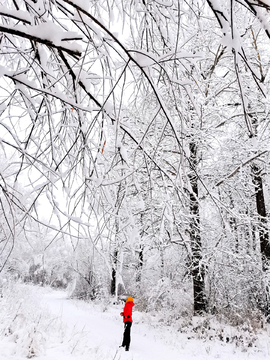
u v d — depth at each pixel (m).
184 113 2.17
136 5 2.15
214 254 8.36
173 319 9.77
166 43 2.22
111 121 2.12
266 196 12.91
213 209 9.30
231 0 1.22
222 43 1.45
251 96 8.95
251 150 8.20
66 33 1.52
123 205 2.08
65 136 2.68
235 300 10.91
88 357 4.58
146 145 2.91
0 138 1.85
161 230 2.11
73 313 11.37
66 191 2.21
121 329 9.16
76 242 2.07
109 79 2.02
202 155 9.59
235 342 7.29
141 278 14.12
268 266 9.17
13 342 4.50
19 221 1.90
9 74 1.77
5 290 7.67
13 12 1.50
